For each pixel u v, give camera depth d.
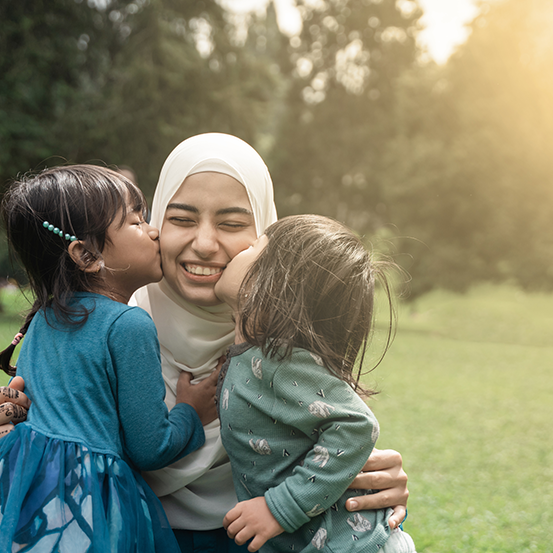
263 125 17.73
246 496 1.41
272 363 1.33
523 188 20.02
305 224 1.44
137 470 1.41
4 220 1.49
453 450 6.34
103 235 1.42
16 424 1.42
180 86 14.80
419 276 21.44
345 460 1.27
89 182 1.43
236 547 1.58
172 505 1.55
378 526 1.37
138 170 14.65
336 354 1.36
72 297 1.41
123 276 1.47
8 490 1.26
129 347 1.35
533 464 5.98
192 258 1.48
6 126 13.08
